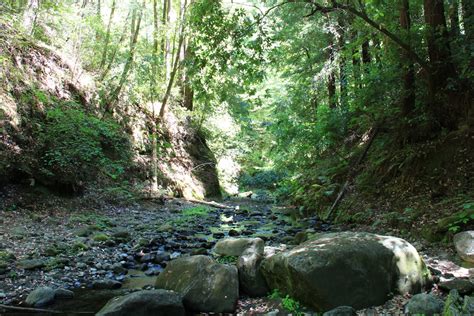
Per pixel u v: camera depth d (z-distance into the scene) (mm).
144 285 5266
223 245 6504
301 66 15617
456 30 8695
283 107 15148
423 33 8484
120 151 13727
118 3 14305
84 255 6508
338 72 13273
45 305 4496
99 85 14078
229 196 20500
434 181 7930
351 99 11984
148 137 15883
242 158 26672
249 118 25484
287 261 4328
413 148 8953
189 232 9133
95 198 11062
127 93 15570
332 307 3979
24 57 10891
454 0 8586
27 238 6949
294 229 9320
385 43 9430
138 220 10328
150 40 17234
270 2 13289
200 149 19578
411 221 7301
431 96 8656
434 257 5785
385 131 10781
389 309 3973
